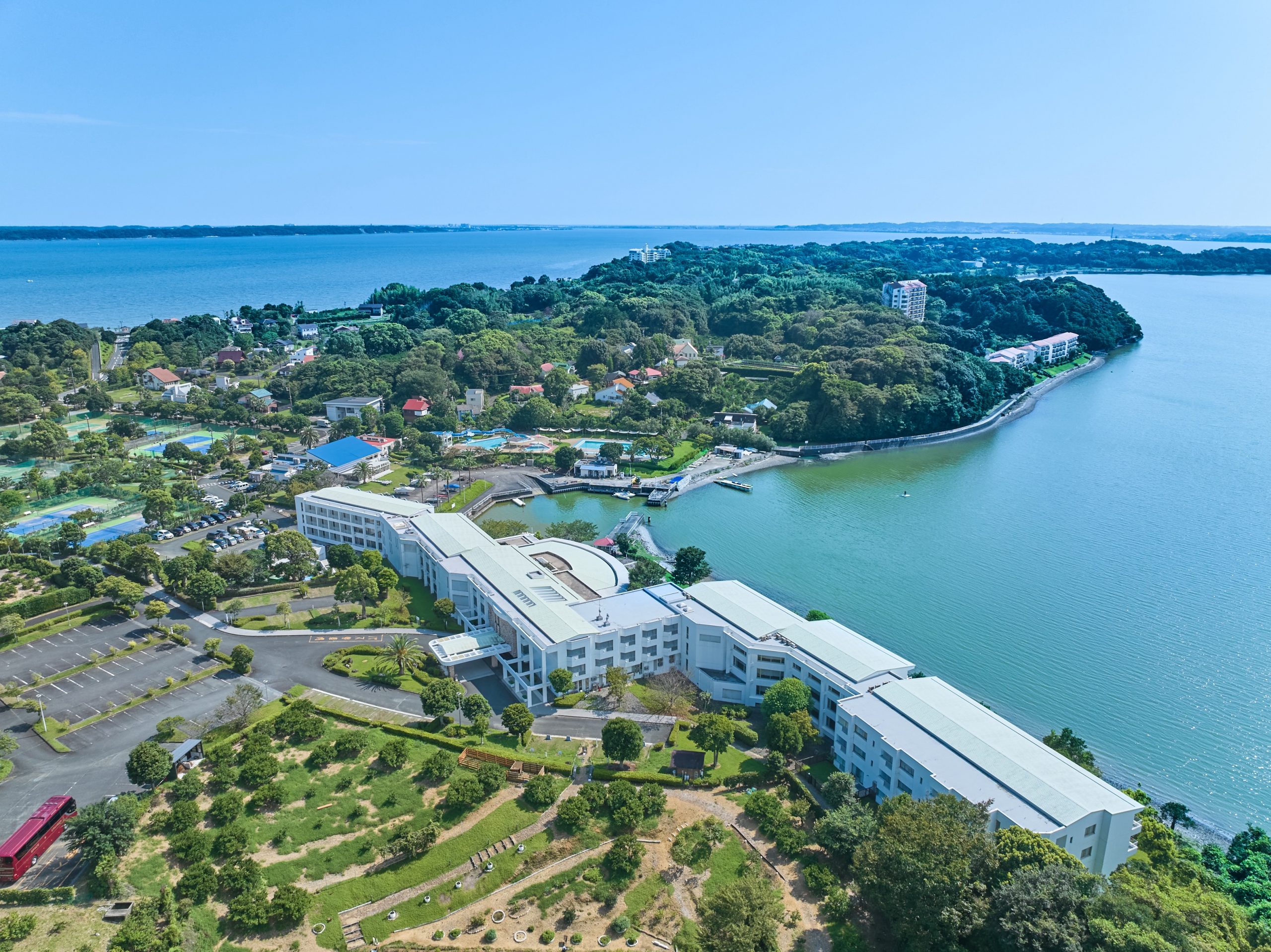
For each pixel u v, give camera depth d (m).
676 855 116.44
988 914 94.62
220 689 157.62
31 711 150.12
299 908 104.31
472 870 113.62
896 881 98.94
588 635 157.75
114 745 139.25
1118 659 177.25
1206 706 160.00
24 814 121.31
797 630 161.50
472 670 170.75
